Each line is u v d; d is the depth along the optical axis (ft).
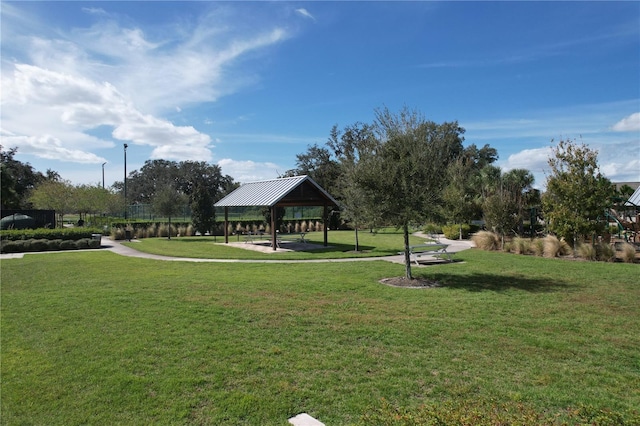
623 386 16.56
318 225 132.98
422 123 38.60
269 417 14.35
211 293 34.09
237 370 18.20
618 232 79.71
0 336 23.20
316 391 16.19
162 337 22.62
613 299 31.37
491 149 206.39
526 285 37.01
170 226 111.34
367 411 14.57
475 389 16.28
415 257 57.21
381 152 38.27
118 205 142.31
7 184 159.74
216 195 257.96
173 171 275.59
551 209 58.34
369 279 41.11
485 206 73.82
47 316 27.14
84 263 55.67
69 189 138.00
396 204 37.24
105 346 21.34
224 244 84.48
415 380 17.13
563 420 13.69
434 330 23.71
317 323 25.27
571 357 19.65
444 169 38.83
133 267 51.29
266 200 73.15
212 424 13.96
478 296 32.73
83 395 16.11
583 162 52.37
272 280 40.47
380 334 23.06
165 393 16.15
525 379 17.22
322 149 171.83
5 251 71.92
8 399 15.81
